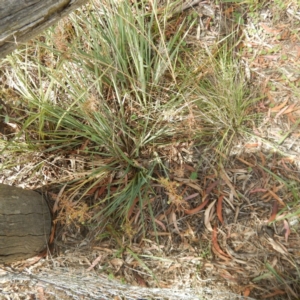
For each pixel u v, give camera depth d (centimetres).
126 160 251
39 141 255
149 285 241
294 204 229
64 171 263
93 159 260
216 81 249
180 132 254
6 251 204
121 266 246
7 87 282
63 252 252
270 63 256
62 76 259
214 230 238
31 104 257
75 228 254
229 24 269
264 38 261
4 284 260
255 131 246
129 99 255
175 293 237
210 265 236
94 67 246
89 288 250
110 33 242
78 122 249
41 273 254
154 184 252
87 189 243
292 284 223
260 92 252
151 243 244
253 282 229
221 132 248
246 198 238
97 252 250
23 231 215
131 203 236
